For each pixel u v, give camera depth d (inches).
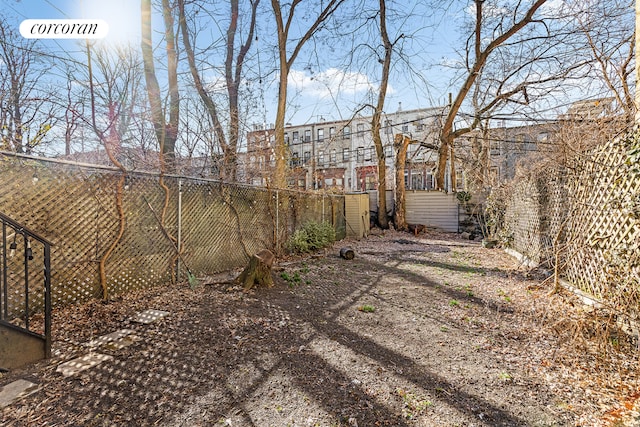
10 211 125.4
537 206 245.3
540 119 297.9
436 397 86.7
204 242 219.8
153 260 185.2
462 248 394.0
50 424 72.9
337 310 161.2
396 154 572.1
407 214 580.7
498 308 161.3
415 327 138.6
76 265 148.6
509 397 86.6
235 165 310.8
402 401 84.9
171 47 292.5
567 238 186.9
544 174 231.5
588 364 104.0
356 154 1043.3
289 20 370.6
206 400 83.8
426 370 101.3
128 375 94.9
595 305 141.9
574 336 118.2
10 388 86.7
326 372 99.5
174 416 77.1
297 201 340.5
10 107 237.5
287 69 386.3
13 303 126.9
